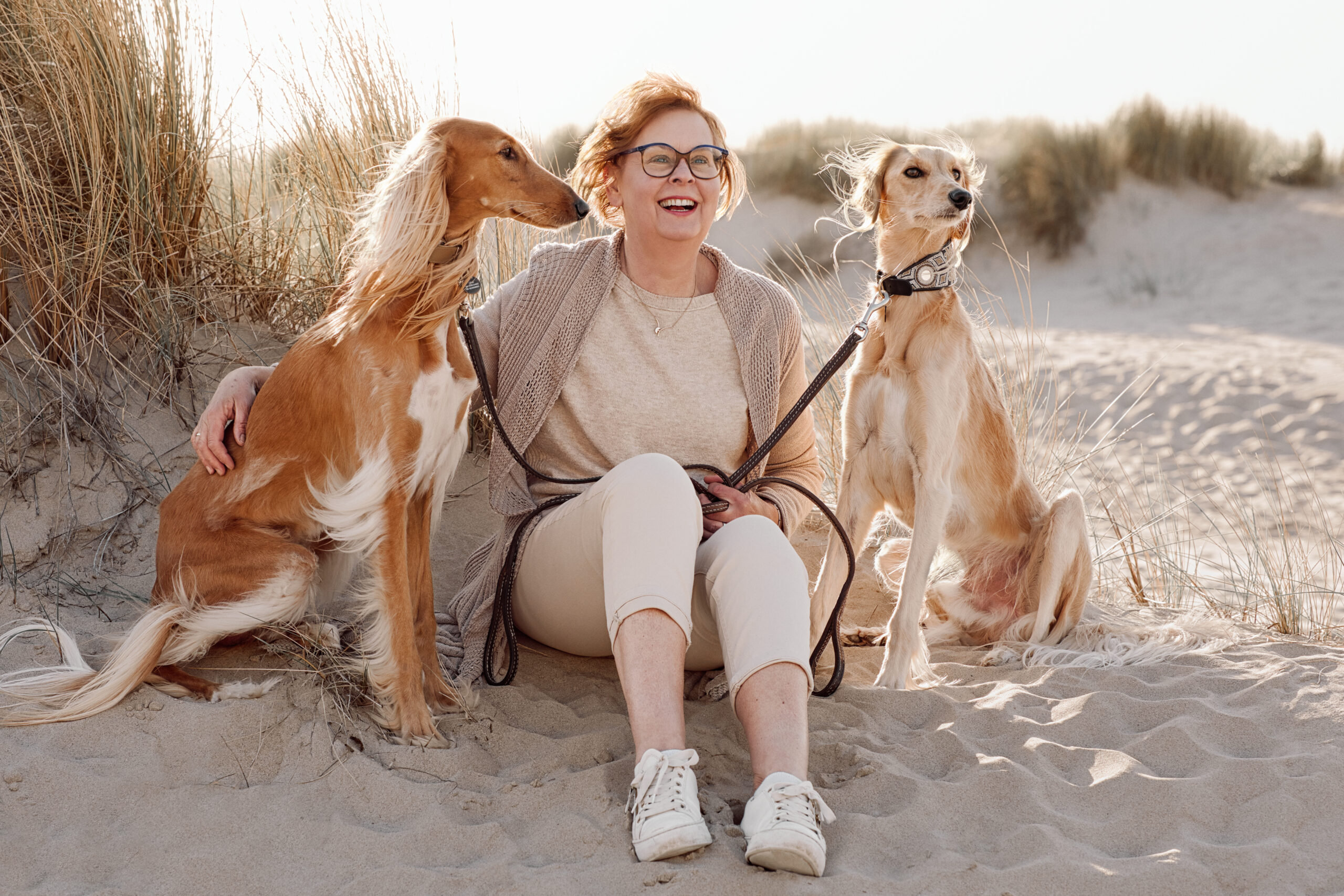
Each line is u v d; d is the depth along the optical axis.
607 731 2.50
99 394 3.39
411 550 2.59
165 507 2.64
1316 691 2.72
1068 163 14.30
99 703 2.36
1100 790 2.30
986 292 4.77
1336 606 4.01
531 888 1.92
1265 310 11.01
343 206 4.01
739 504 2.69
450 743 2.44
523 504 2.84
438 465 2.58
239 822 2.12
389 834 2.10
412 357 2.44
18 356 3.42
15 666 2.61
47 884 1.94
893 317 3.20
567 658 3.01
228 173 4.19
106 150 3.57
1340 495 5.75
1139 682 2.91
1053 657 3.21
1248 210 14.35
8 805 2.11
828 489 4.49
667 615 2.20
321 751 2.33
